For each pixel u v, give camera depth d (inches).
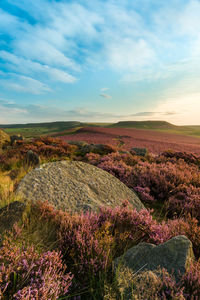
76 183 180.9
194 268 72.4
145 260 81.4
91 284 70.2
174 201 203.8
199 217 177.2
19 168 300.4
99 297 67.6
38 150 425.4
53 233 102.7
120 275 71.8
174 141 1859.0
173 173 282.8
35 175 175.5
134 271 76.3
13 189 172.1
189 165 442.6
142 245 90.4
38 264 67.2
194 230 112.3
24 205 117.7
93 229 103.3
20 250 74.2
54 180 175.6
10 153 384.8
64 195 157.9
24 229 100.8
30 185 160.9
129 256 85.4
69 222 105.5
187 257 77.9
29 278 62.6
